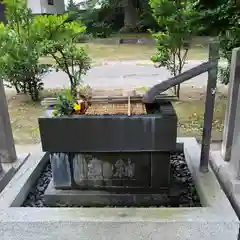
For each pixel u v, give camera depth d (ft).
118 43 43.96
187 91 19.07
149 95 5.98
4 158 7.48
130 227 5.17
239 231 5.26
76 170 6.14
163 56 17.93
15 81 17.69
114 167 6.08
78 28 16.81
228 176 6.39
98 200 6.17
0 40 14.83
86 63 19.65
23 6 15.98
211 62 5.75
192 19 16.61
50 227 5.24
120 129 5.65
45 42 15.98
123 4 48.60
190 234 5.16
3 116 7.21
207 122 6.31
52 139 5.77
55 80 22.50
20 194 6.23
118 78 21.75
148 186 6.19
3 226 5.26
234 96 6.89
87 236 5.27
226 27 18.25
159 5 16.48
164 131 5.63
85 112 6.30
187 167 7.62
